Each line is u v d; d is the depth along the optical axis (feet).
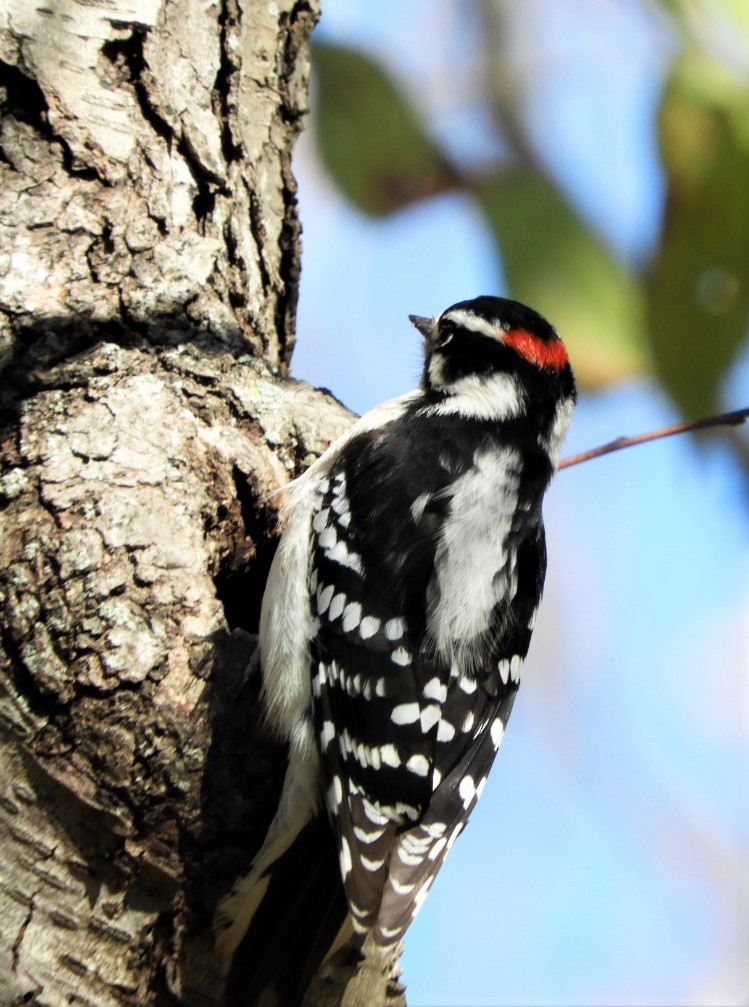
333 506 30.04
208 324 32.40
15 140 32.32
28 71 32.53
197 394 31.01
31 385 29.63
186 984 26.66
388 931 25.61
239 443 30.81
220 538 30.50
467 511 30.19
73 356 30.30
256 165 36.58
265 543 31.73
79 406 29.32
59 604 26.68
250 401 31.71
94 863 26.07
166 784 26.66
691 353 32.27
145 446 29.17
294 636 29.14
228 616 32.30
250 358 32.68
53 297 30.86
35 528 27.35
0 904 25.48
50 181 32.19
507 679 29.78
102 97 33.35
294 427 31.96
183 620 27.55
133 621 27.04
